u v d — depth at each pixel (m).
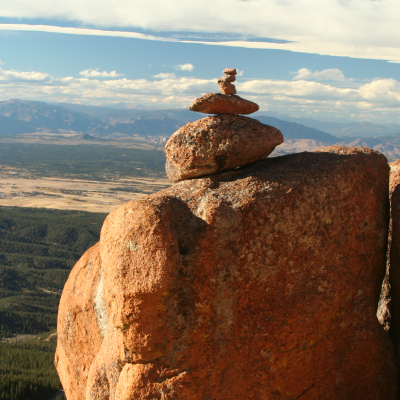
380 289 8.60
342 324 7.78
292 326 7.15
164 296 6.57
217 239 6.84
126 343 6.84
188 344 6.77
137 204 6.96
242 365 7.00
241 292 6.92
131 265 6.63
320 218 7.46
